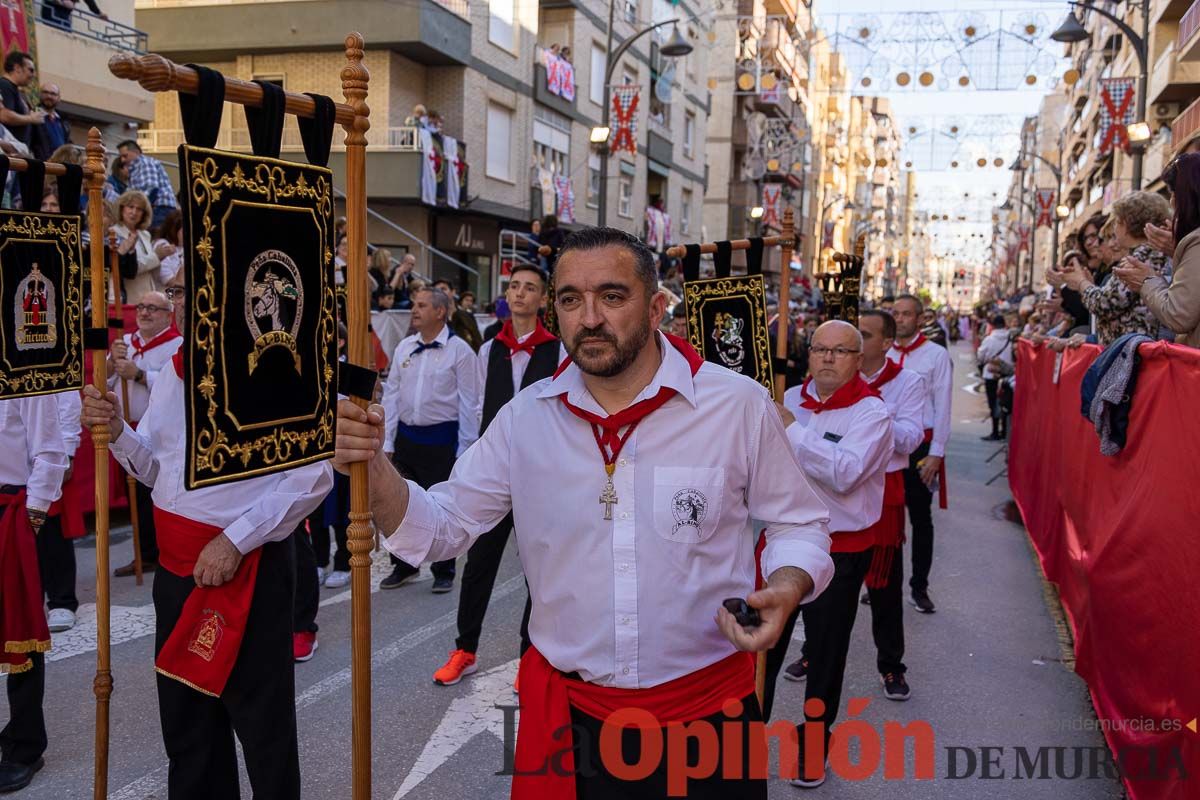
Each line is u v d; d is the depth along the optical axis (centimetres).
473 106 2053
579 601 228
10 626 384
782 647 401
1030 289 3434
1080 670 502
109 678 338
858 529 396
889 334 538
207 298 194
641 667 225
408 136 1900
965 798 393
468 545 248
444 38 1892
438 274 2058
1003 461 1367
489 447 249
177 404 319
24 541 387
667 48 1697
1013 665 550
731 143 3922
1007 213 8600
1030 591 707
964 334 7412
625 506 225
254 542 308
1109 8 3288
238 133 1814
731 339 439
